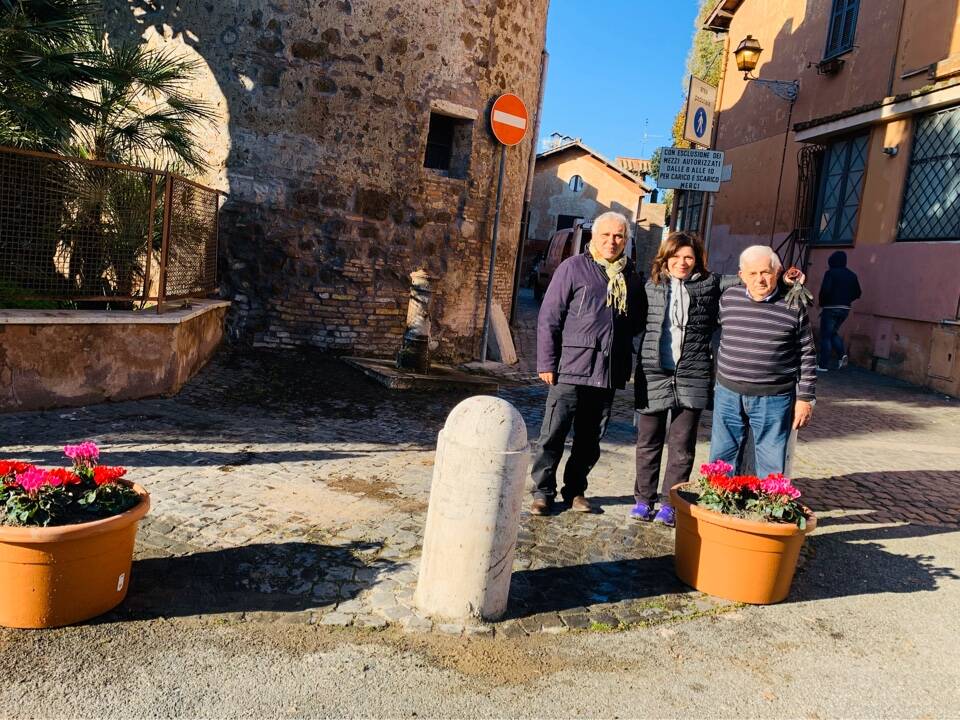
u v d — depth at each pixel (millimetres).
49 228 5945
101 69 6207
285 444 5699
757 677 3039
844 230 13344
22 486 2943
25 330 5711
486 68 9602
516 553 4078
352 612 3264
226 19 8273
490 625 3262
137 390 6406
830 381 10750
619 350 4613
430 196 9383
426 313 8391
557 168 36312
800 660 3193
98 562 2992
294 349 8750
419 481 5105
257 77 8344
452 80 9297
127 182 6316
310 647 2973
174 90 7516
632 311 4637
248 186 8430
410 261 9367
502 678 2885
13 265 5836
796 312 4184
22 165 5754
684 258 4484
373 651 2980
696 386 4531
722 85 19000
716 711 2785
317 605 3301
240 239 8469
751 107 17297
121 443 5273
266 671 2795
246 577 3492
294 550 3814
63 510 2953
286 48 8383
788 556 3664
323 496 4633
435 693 2752
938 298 10625
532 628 3279
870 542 4723
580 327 4527
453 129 9789
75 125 6625
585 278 4527
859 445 7309
